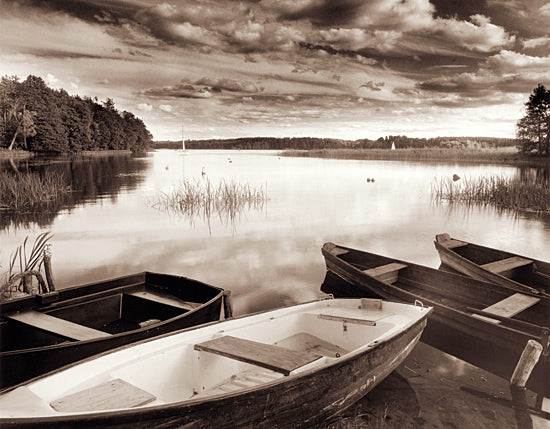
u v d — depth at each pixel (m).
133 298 6.41
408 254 10.66
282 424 3.41
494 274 7.09
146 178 30.09
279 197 20.97
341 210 17.39
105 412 2.64
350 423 3.83
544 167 38.84
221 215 16.23
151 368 3.60
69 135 73.19
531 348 4.30
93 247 11.31
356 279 7.36
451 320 5.38
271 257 10.41
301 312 4.96
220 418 3.02
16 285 7.66
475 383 4.55
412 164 46.72
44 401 2.84
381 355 4.07
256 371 4.14
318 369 3.43
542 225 14.50
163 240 12.17
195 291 6.36
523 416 3.95
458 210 17.52
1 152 57.75
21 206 17.45
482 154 50.59
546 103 44.84
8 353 3.96
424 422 3.85
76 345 4.28
